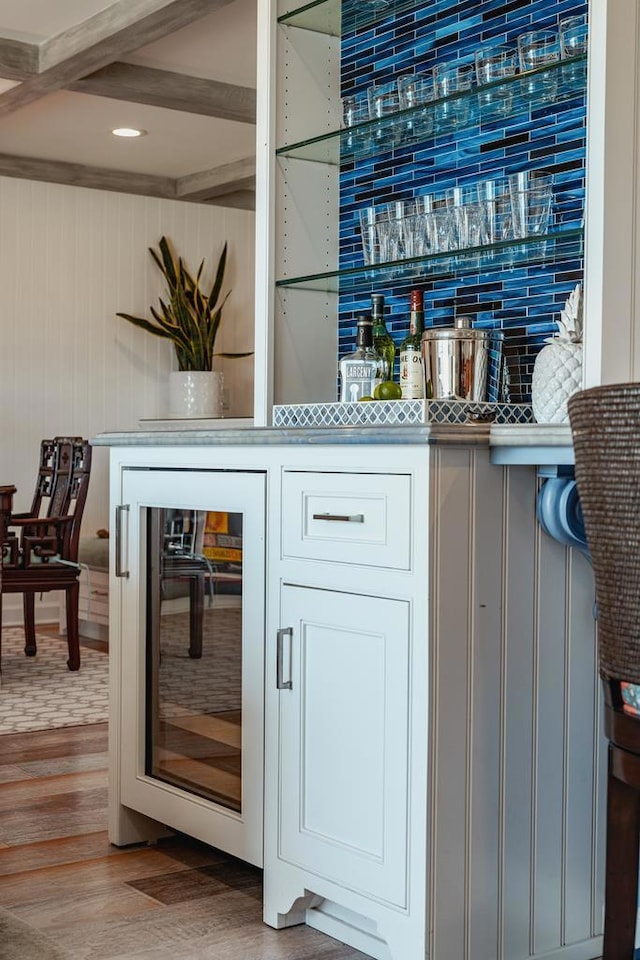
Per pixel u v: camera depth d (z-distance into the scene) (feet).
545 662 6.76
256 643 7.60
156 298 23.36
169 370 23.65
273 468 7.40
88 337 22.61
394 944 6.41
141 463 8.81
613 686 4.86
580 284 7.48
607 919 5.14
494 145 8.29
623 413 4.42
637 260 6.76
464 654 6.36
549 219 7.23
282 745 7.34
